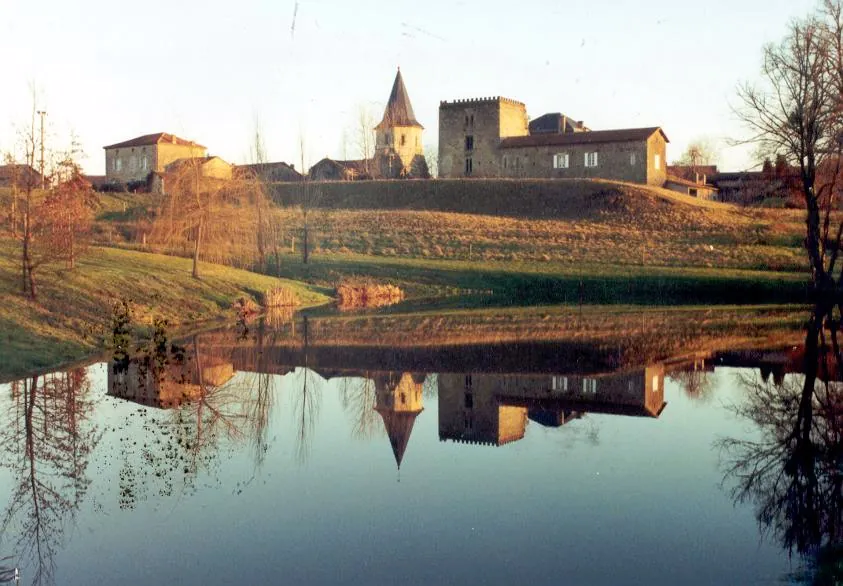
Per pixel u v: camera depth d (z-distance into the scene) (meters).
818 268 45.09
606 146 104.62
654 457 15.61
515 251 70.19
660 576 10.27
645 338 31.91
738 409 19.42
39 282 32.16
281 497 13.62
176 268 45.69
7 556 11.21
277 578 10.45
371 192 102.94
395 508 13.01
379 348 29.97
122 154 128.50
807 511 12.49
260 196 55.41
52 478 14.55
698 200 92.88
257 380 23.78
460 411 19.86
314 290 54.00
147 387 22.36
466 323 38.31
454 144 118.12
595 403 20.47
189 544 11.55
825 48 39.69
